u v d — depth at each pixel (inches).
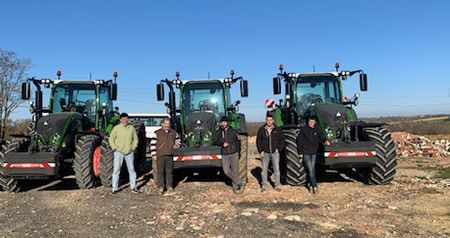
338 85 370.0
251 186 325.4
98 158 339.9
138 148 405.4
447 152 569.9
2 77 936.3
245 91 362.9
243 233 195.3
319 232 195.5
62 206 265.7
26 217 237.6
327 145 291.1
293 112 370.0
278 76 359.6
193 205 257.9
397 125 1208.8
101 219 228.5
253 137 1273.4
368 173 318.0
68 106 379.9
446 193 284.5
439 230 198.7
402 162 486.9
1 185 314.8
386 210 238.4
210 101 371.2
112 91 389.7
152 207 255.3
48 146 322.0
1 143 339.9
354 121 337.4
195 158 304.2
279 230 199.2
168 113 367.2
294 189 306.2
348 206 249.1
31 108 354.3
